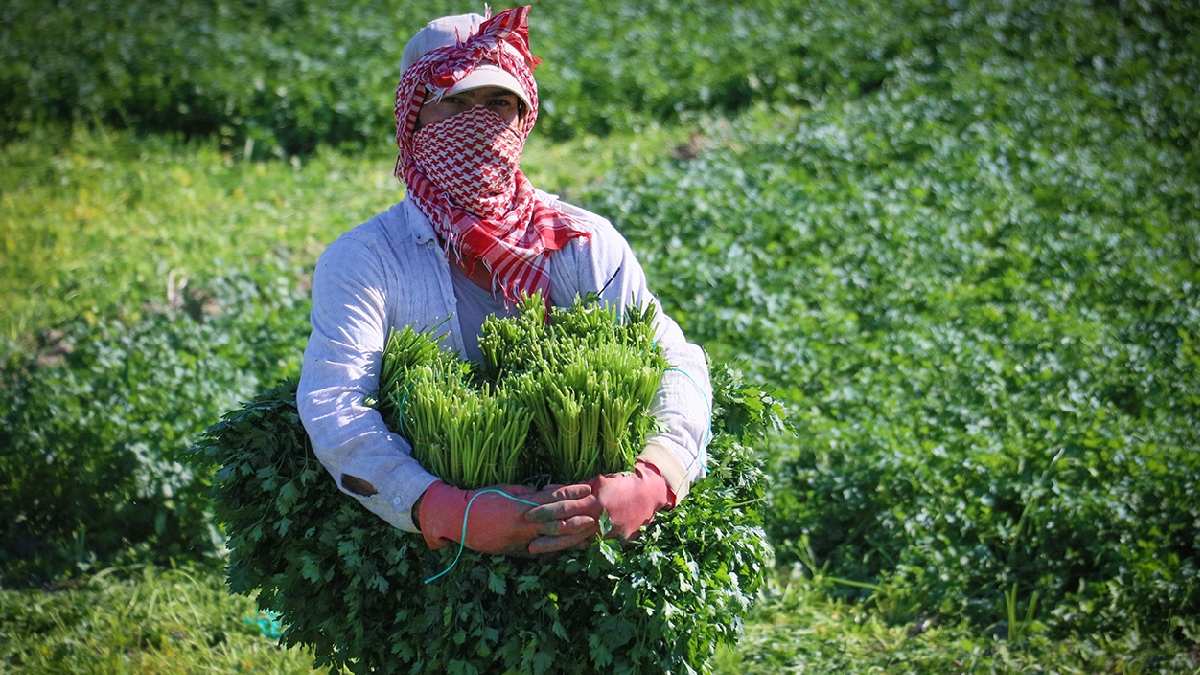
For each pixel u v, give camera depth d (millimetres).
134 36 15344
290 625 3727
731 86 14430
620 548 3430
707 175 11070
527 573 3420
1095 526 6418
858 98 13977
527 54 3877
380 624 3566
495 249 3764
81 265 10320
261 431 3660
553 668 3477
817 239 9969
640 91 14336
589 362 3547
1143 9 15484
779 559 6758
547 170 12234
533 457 3580
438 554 3496
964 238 10078
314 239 10828
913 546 6535
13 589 6652
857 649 5957
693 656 3496
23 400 7602
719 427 4035
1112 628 6004
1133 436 7078
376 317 3674
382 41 15500
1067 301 9133
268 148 13273
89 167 12367
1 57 14320
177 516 6906
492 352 3711
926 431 7328
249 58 14836
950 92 13156
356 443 3424
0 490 7156
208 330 8453
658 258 9477
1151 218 10414
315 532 3594
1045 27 15055
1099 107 12844
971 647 5863
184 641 5809
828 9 16516
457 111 3730
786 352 8141
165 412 7418
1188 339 8359
